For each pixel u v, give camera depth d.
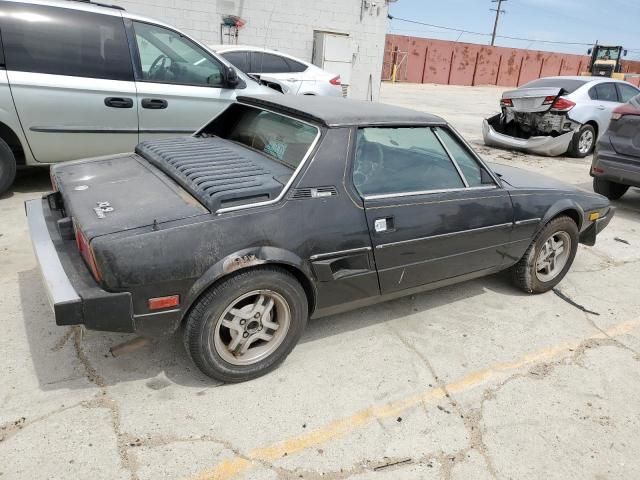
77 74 5.17
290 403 2.74
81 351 3.01
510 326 3.70
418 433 2.62
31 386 2.71
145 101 5.52
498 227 3.60
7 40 4.87
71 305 2.33
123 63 5.38
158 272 2.41
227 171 2.92
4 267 3.91
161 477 2.23
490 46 37.00
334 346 3.28
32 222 3.08
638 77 34.25
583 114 9.68
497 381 3.07
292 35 13.35
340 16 13.83
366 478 2.33
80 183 3.03
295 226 2.72
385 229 3.04
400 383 2.98
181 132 5.84
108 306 2.38
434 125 3.39
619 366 3.32
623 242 5.65
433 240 3.27
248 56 9.16
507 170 4.42
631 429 2.77
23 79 4.92
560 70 41.62
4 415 2.50
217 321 2.62
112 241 2.35
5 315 3.29
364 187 3.02
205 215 2.55
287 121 3.25
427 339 3.45
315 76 9.75
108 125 5.40
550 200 3.94
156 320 2.49
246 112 3.68
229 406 2.68
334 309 3.10
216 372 2.73
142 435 2.44
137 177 3.10
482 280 4.41
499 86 38.50
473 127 14.05
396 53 33.28
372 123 3.10
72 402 2.61
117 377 2.82
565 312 3.97
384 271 3.14
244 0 12.50
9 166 5.20
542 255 4.10
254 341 2.86
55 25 5.06
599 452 2.59
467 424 2.71
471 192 3.48
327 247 2.83
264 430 2.54
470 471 2.41
